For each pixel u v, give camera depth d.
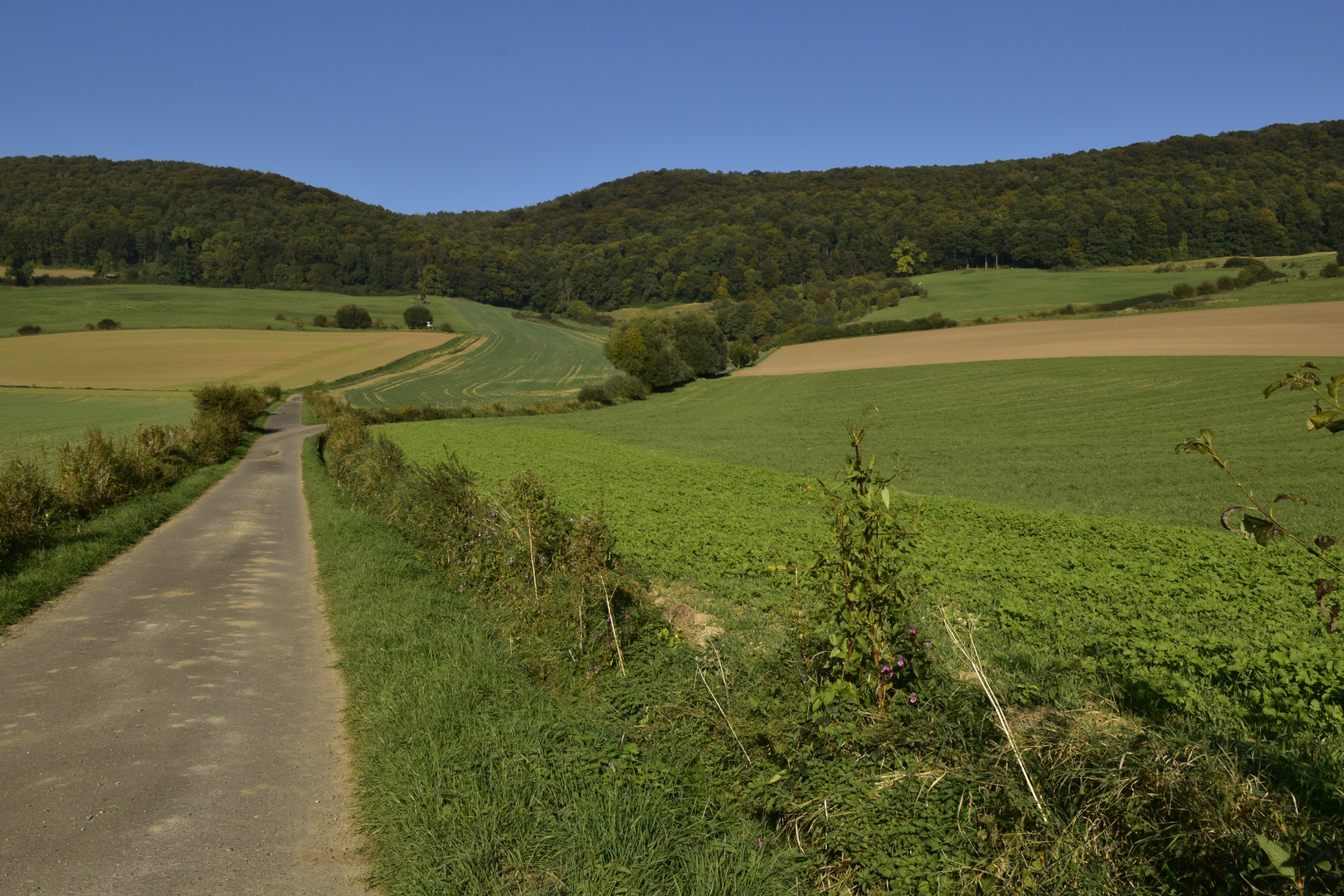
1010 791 4.15
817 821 4.45
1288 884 3.17
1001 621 9.59
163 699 6.36
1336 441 32.97
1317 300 82.88
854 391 64.81
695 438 48.88
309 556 13.67
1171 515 22.31
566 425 59.00
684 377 83.00
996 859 3.78
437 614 8.62
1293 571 13.44
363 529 14.60
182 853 4.10
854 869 4.10
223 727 5.85
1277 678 6.89
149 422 54.72
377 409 70.19
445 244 190.88
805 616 6.25
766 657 6.84
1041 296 124.94
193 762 5.23
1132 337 71.00
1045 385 55.38
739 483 27.22
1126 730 4.62
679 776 5.09
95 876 3.85
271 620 9.09
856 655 5.36
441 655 7.05
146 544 14.14
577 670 7.28
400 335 128.00
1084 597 11.48
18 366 96.38
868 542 5.44
